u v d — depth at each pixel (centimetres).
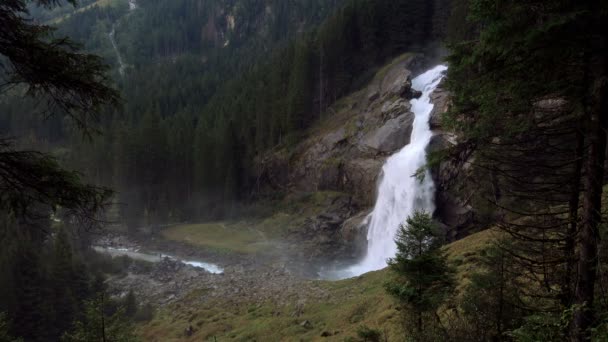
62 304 3831
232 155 8488
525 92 749
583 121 731
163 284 4853
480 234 2994
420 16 8488
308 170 7438
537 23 675
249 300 4056
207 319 3688
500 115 819
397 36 8538
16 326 3572
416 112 6191
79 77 720
